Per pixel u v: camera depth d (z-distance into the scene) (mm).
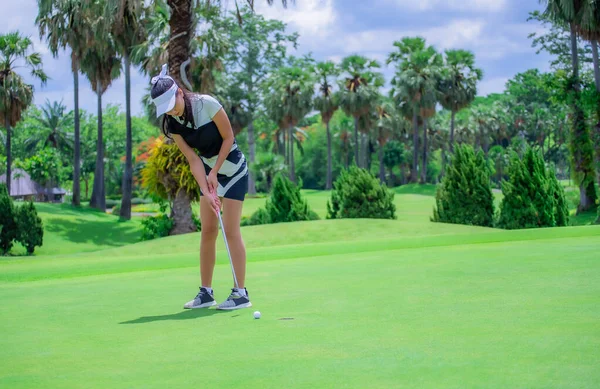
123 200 36750
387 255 7621
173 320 3748
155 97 4270
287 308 3938
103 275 7316
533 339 2705
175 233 22484
